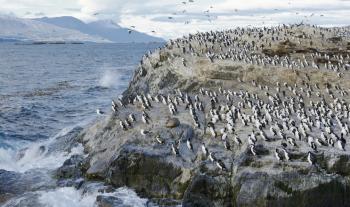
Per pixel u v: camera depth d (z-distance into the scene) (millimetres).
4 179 36812
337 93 51031
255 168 30922
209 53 58281
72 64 167375
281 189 29750
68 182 35844
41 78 114438
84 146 42156
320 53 62125
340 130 37750
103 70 138125
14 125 58156
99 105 73750
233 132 36156
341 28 82000
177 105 44125
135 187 34312
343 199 30094
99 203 31953
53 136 52781
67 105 73250
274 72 54438
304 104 47938
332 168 30578
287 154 30797
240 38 70500
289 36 69750
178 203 32156
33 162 42188
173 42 69250
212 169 32156
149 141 36469
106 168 36250
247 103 45500
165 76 60281
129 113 42562
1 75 120062
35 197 33594
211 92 49531
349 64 56312
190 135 37125
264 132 33969
